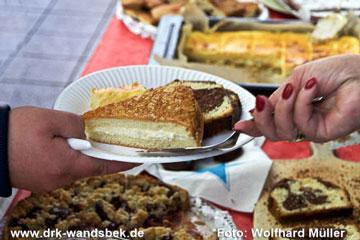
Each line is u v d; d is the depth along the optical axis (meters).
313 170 0.73
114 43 0.96
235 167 0.70
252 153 0.73
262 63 1.06
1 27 0.83
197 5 1.20
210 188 0.68
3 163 0.52
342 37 1.08
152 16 1.08
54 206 0.64
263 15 1.16
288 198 0.67
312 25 1.10
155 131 0.56
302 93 0.49
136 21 1.03
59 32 0.87
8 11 0.87
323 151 0.75
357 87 0.51
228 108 0.61
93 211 0.64
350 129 0.51
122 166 0.56
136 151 0.56
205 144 0.59
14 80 0.73
